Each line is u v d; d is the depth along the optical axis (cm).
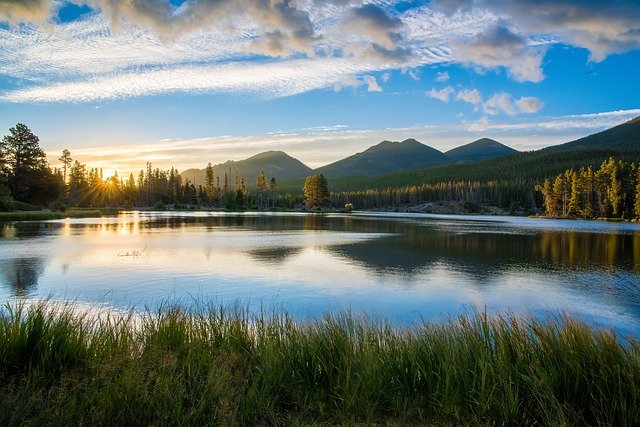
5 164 7944
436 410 545
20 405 469
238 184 16875
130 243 3466
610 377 554
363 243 3722
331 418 528
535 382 546
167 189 15988
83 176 12888
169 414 480
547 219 10225
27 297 1529
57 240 3588
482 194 17988
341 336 673
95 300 1506
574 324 685
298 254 2920
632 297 1741
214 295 1641
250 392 529
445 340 658
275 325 762
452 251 3241
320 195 15262
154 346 614
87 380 532
